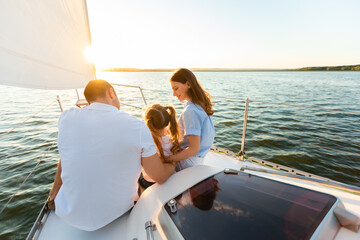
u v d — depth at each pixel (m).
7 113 8.44
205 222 0.74
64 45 1.53
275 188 0.90
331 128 7.21
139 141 0.91
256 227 0.70
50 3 1.34
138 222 0.90
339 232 0.74
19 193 3.20
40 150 4.76
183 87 1.33
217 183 0.97
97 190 0.90
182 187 1.00
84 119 0.92
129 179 0.97
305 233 0.66
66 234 1.06
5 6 0.99
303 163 4.68
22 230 2.56
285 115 9.22
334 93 20.11
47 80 1.34
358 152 5.28
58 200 1.01
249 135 6.40
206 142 1.39
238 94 18.41
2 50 0.97
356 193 1.23
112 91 1.08
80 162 0.87
